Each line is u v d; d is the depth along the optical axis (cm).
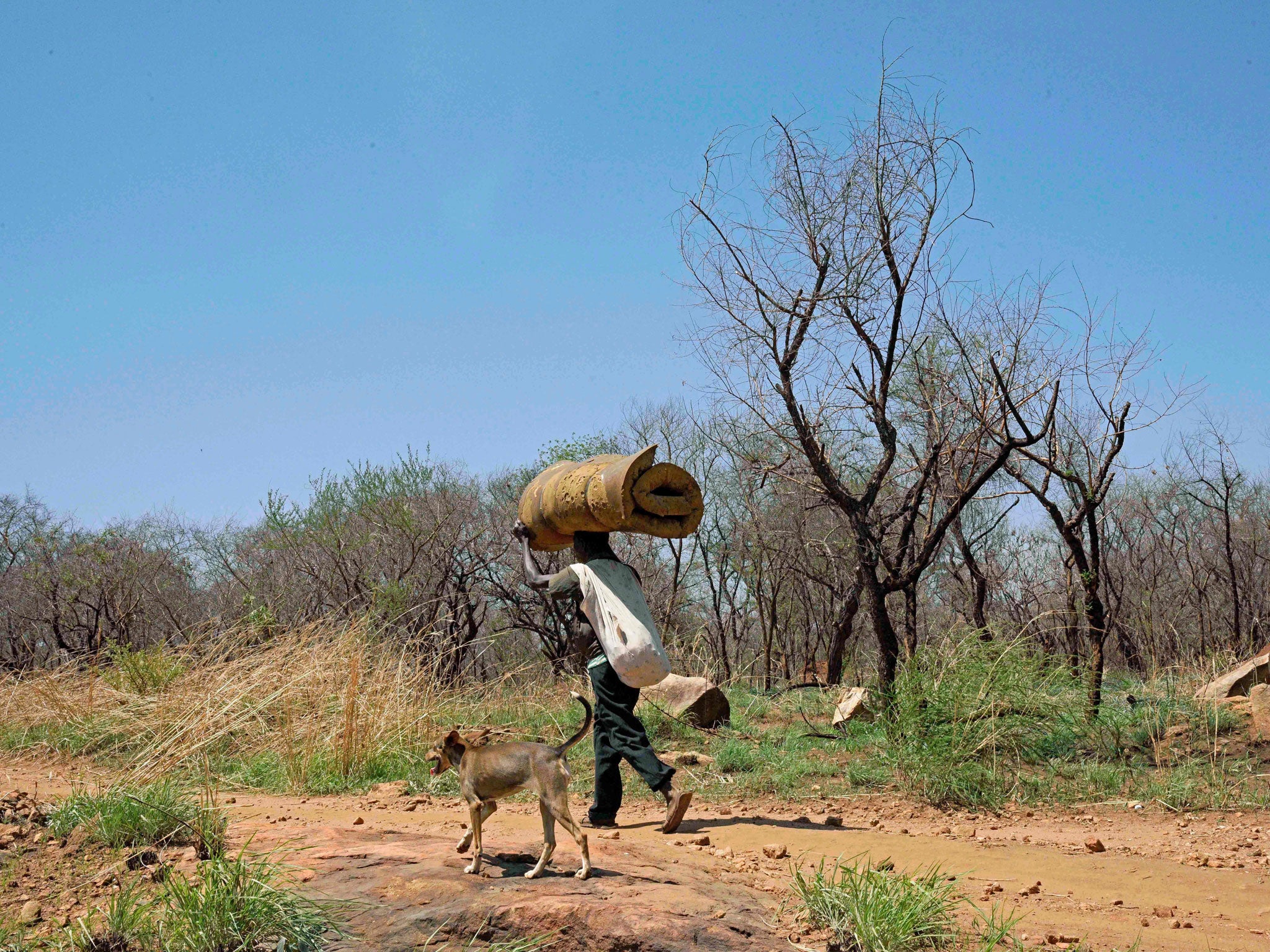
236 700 1093
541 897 438
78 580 2302
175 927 416
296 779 975
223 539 2884
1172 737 1009
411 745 1066
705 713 1203
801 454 1384
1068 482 1175
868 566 1155
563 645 1850
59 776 989
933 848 664
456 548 2097
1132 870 607
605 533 766
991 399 1180
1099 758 972
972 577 1706
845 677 1761
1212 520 2162
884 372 1206
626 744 728
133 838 553
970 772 868
